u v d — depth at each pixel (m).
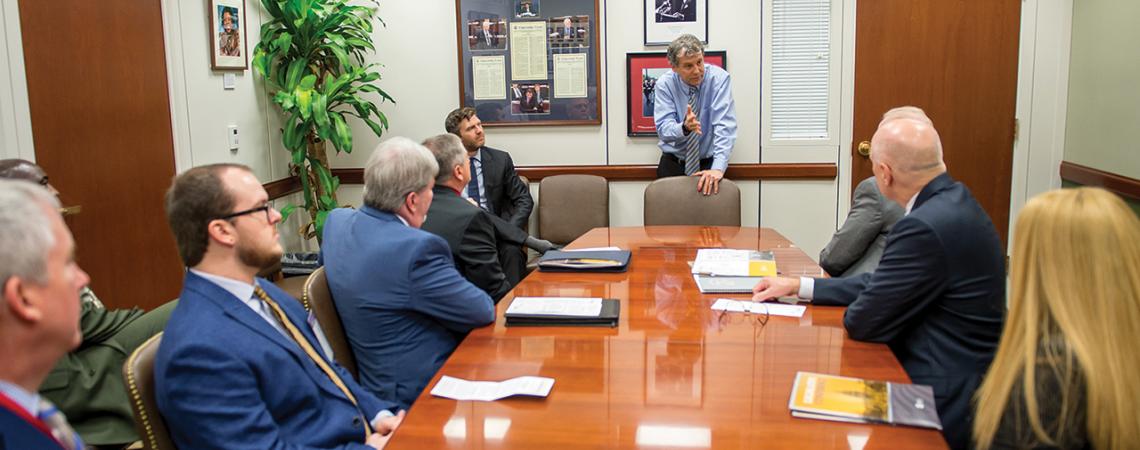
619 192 4.77
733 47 4.54
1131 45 3.73
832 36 4.50
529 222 4.75
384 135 4.79
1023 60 4.45
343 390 1.79
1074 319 1.20
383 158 2.11
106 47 3.11
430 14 4.64
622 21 4.56
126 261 3.26
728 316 2.17
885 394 1.56
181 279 3.64
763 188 4.69
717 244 3.24
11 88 2.67
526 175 4.75
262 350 1.55
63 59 2.90
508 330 2.07
